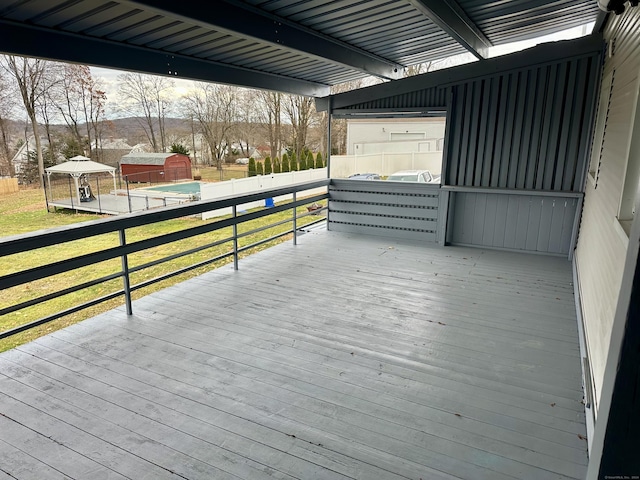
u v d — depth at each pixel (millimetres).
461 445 2023
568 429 2127
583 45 4676
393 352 2930
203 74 4441
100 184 15930
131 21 3096
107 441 2057
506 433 2104
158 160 16391
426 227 6059
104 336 3182
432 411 2281
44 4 2631
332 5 3514
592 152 4715
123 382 2568
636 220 677
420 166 7832
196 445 2029
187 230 3982
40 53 2982
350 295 4023
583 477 1815
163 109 18594
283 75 5500
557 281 4406
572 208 5137
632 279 644
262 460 1933
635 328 646
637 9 2477
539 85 5012
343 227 6754
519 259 5238
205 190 10734
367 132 11664
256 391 2475
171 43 3734
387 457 1948
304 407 2322
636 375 659
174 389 2494
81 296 5242
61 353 2922
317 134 18469
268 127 18453
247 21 3279
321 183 6383
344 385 2533
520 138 5254
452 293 4066
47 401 2373
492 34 5367
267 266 4961
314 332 3242
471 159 5590
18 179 14672
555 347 2986
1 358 2846
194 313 3615
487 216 5648
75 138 16453
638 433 681
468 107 5484
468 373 2658
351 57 4969
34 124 15000
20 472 1859
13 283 2617
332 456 1957
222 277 4570
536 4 4285
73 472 1860
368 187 6363
